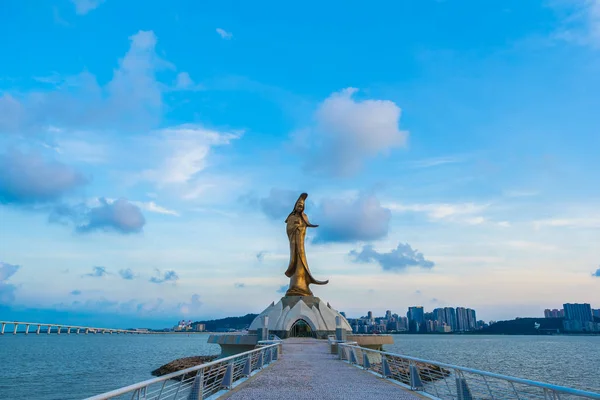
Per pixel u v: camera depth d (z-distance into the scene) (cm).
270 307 5647
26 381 5409
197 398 1284
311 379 1894
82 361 8562
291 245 5894
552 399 886
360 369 2266
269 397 1463
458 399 1306
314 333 5097
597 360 9494
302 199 5994
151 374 6038
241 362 2236
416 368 1641
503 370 7219
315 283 5803
